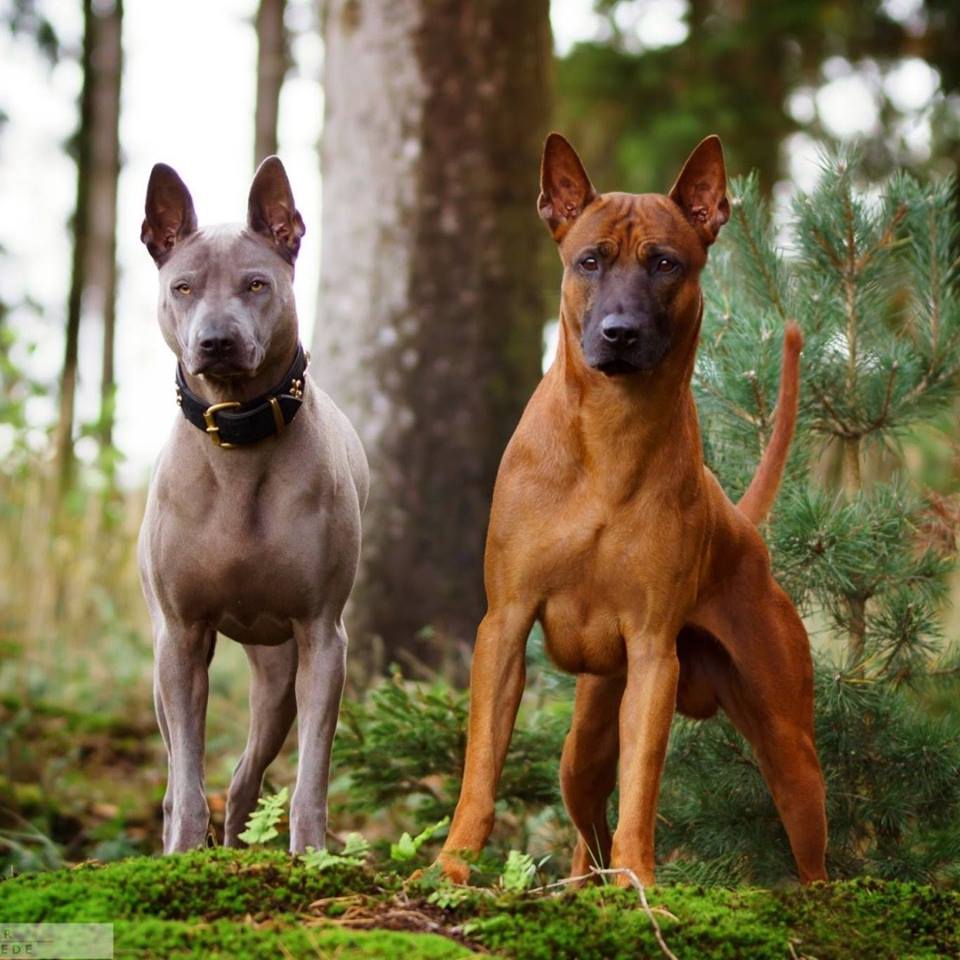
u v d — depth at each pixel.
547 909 4.84
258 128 21.16
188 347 6.01
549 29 12.17
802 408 7.96
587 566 6.05
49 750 11.05
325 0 12.38
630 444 6.00
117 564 13.91
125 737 11.71
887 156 20.23
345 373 11.72
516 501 6.13
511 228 11.82
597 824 7.00
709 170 6.30
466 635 11.46
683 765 7.57
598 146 22.27
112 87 22.53
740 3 21.16
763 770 6.74
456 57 11.69
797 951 5.00
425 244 11.66
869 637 7.67
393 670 8.30
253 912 4.76
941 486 9.48
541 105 12.05
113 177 22.56
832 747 7.36
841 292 8.12
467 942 4.68
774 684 6.66
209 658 6.56
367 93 11.77
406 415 11.57
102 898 4.69
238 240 6.26
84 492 13.67
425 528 11.50
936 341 7.99
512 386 11.78
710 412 8.09
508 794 7.77
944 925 5.37
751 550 6.78
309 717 6.29
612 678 6.75
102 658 13.23
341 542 6.40
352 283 11.77
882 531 7.58
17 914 4.58
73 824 9.56
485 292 11.71
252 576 6.25
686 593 6.09
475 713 6.05
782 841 7.35
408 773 7.68
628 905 5.09
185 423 6.32
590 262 6.10
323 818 6.16
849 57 21.25
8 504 13.06
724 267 8.38
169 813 6.48
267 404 6.16
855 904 5.39
